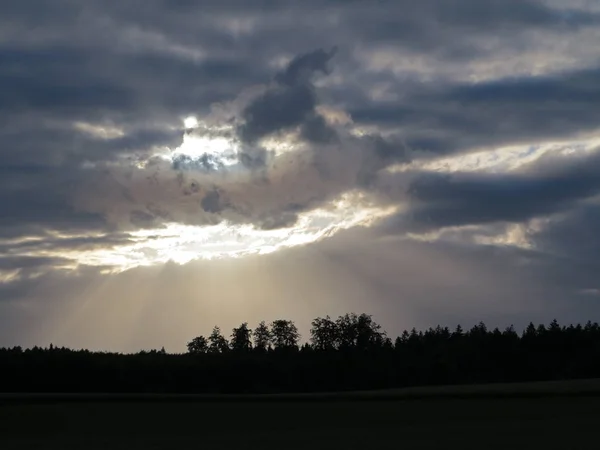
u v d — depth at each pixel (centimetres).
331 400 7481
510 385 8556
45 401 7331
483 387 8225
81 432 5503
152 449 4359
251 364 11881
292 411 6650
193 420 6141
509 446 4109
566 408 6059
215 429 5562
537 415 5716
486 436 4603
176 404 7206
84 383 10194
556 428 4938
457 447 4112
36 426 5862
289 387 11825
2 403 7188
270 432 5275
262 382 11644
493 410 6128
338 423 5750
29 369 10069
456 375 13138
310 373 12431
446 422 5547
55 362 10281
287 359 12800
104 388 10256
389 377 12769
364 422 5756
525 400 6669
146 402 7350
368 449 4116
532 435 4594
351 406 6900
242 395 8100
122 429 5653
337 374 12631
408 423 5581
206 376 11219
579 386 7712
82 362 10419
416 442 4394
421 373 13075
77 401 7356
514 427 5062
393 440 4531
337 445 4344
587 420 5350
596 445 4094
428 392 7694
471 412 6081
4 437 5288
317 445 4372
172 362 11169
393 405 6856
